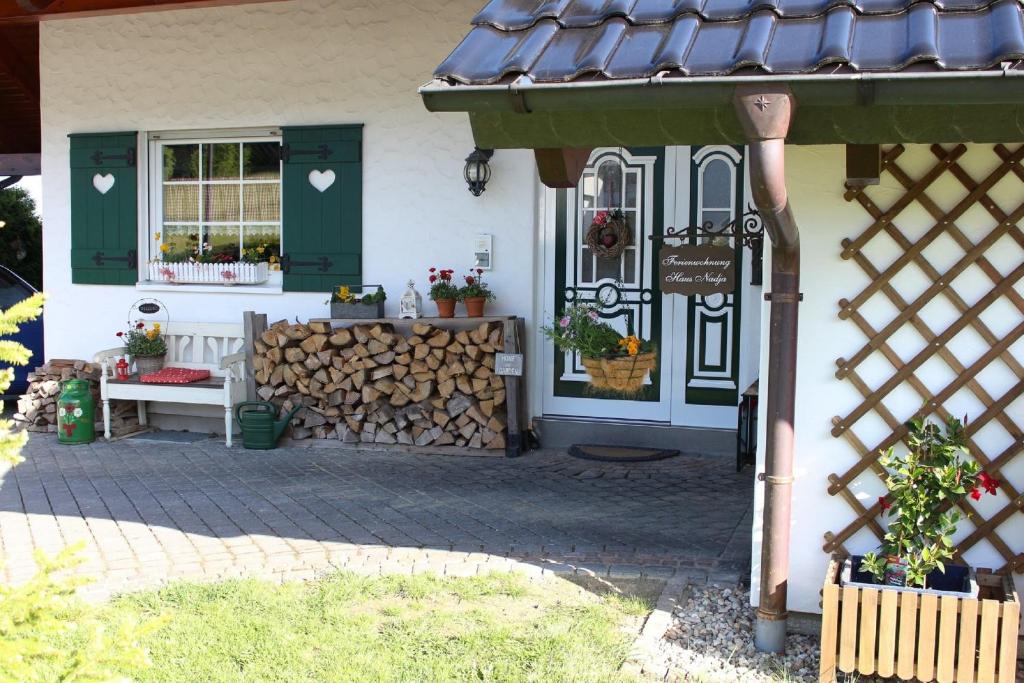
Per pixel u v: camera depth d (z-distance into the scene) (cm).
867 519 414
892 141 340
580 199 804
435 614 443
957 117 328
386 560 520
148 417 907
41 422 898
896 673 369
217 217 916
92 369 892
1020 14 314
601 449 788
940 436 397
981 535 404
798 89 311
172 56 895
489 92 333
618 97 325
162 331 907
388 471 730
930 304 405
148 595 466
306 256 869
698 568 506
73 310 948
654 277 791
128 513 619
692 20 346
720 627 433
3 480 711
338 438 822
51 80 937
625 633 425
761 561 409
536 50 346
